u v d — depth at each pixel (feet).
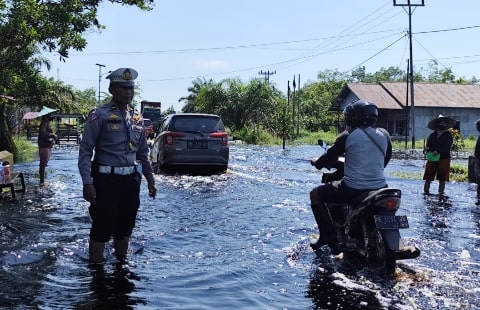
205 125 45.60
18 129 126.72
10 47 46.62
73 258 17.71
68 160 66.03
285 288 14.85
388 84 161.38
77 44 47.78
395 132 154.81
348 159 18.34
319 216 19.11
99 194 17.33
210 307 13.25
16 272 15.99
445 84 164.86
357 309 13.23
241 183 39.88
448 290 14.75
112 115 17.40
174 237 21.18
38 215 25.63
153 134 60.95
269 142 132.67
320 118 214.90
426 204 31.42
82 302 13.42
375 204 16.76
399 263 17.61
